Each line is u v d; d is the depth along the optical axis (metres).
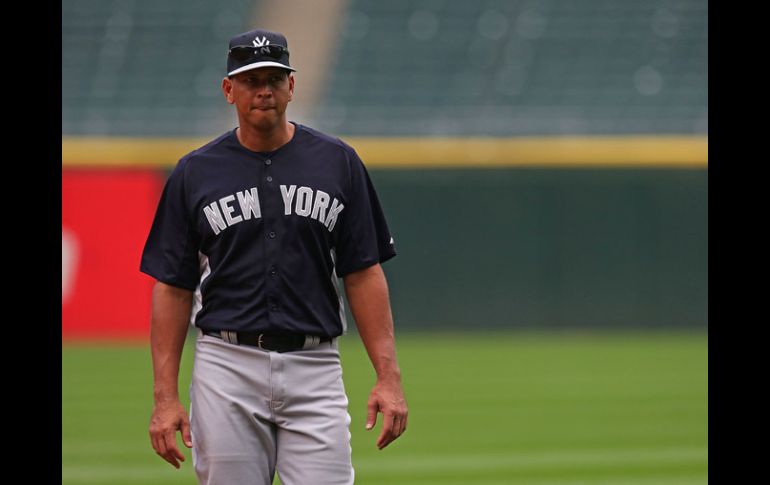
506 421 38.66
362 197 16.22
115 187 65.62
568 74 83.25
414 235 67.56
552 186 67.69
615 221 67.69
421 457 31.94
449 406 42.38
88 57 85.25
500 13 87.88
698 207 67.50
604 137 75.56
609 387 46.97
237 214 15.77
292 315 15.85
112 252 65.62
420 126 77.94
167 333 16.25
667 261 67.69
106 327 65.62
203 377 15.98
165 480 28.14
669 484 27.31
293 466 15.91
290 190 15.82
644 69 83.25
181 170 16.08
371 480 28.53
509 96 81.69
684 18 86.75
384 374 16.12
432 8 88.44
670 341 64.12
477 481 28.27
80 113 80.62
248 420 15.84
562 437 35.19
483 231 67.69
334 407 15.99
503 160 67.31
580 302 67.81
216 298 15.95
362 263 16.20
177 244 16.16
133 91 82.50
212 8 89.31
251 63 15.43
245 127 15.85
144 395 44.56
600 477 28.50
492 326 67.88
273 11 89.25
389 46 86.12
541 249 67.69
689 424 37.47
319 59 85.25
